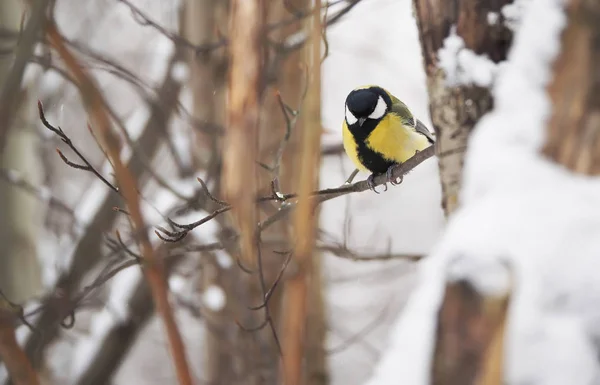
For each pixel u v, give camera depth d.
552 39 3.40
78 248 13.24
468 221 3.24
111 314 13.98
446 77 5.76
